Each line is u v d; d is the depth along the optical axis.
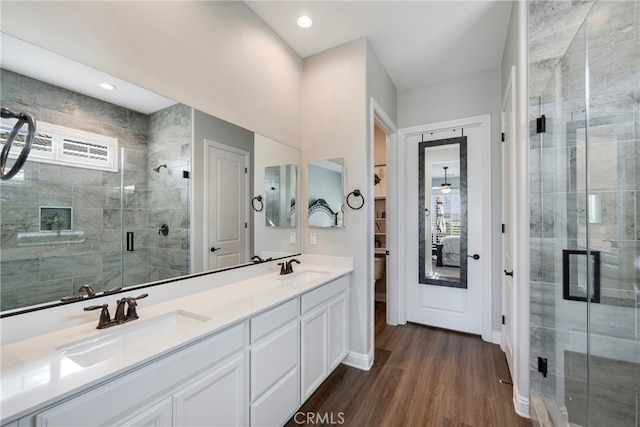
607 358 1.47
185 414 1.04
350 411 1.78
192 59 1.64
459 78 3.00
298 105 2.59
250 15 2.06
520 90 1.76
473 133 2.97
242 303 1.45
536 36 1.71
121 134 1.32
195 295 1.61
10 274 0.98
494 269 2.78
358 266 2.34
